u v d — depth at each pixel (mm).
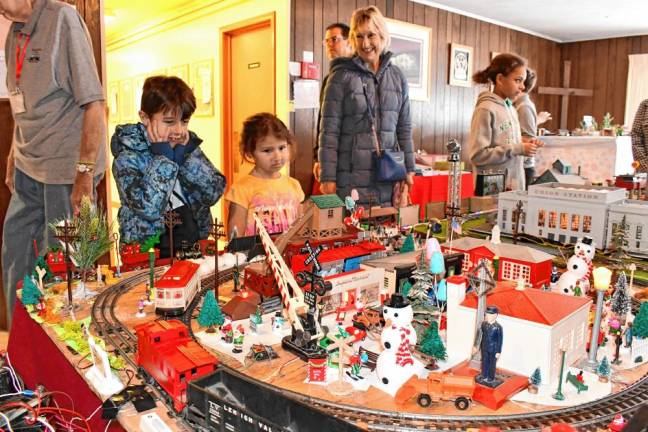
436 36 7652
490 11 8062
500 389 1568
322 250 2430
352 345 1975
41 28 3568
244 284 2500
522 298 1785
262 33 6082
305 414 1260
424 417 1485
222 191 4113
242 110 6570
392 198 5672
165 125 3809
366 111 5289
